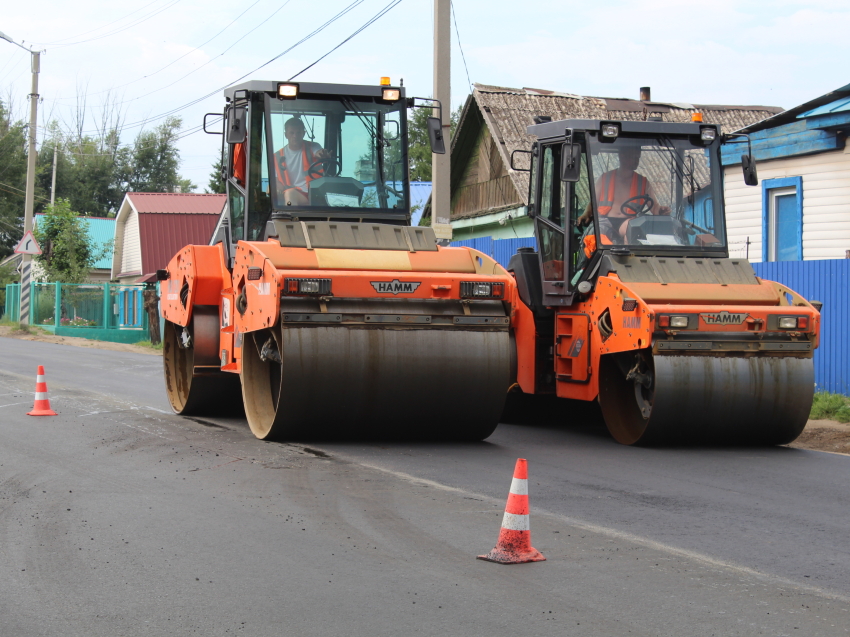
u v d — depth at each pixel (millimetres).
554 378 13219
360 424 10961
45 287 40500
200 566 6375
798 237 18328
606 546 6965
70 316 39281
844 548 7004
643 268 11711
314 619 5402
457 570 6332
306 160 11945
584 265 12250
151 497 8352
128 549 6758
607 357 12016
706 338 11047
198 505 8062
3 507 7969
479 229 34812
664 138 12492
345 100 12164
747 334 11156
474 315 11000
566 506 8242
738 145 19500
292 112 11992
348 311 10586
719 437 11406
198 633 5188
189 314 13312
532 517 7832
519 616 5473
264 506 8039
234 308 12289
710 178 12531
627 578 6203
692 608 5641
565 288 12531
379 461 10195
